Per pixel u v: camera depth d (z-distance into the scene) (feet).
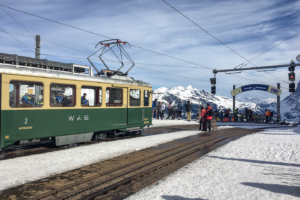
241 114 104.58
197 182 18.17
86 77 33.27
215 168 22.29
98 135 36.94
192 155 28.45
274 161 25.22
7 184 16.52
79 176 18.45
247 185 17.51
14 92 25.43
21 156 25.93
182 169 21.91
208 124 55.31
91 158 24.25
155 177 19.86
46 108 28.35
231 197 15.21
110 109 37.35
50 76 28.66
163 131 51.44
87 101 33.53
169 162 24.48
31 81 26.81
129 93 41.19
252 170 21.65
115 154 26.45
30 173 19.02
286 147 32.83
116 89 38.55
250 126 74.74
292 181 18.54
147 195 15.55
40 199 14.42
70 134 31.35
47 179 17.70
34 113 27.17
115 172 20.01
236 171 21.27
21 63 27.78
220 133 49.57
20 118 25.89
